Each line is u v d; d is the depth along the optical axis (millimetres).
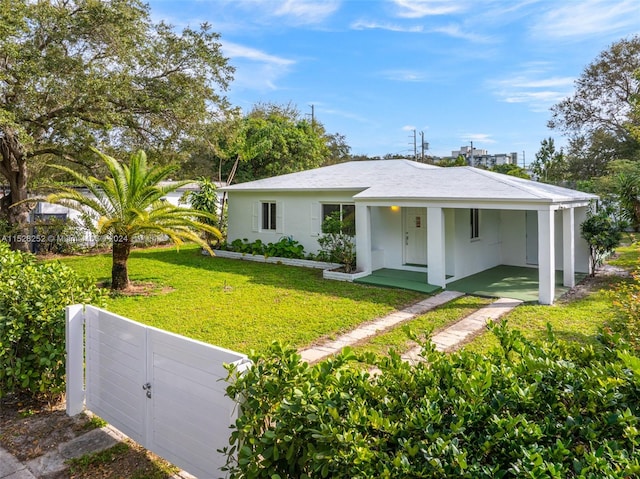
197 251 19344
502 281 12141
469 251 13023
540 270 9602
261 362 2803
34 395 5035
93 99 13547
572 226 11320
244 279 12812
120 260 11281
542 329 7754
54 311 4754
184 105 15734
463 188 11391
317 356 6637
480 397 2172
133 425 4004
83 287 5305
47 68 12578
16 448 4098
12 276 5305
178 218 11773
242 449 2469
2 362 4746
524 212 14461
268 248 16406
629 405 2178
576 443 2023
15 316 4754
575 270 13562
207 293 10930
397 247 13953
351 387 2543
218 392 3109
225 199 22516
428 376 2523
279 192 16656
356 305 9625
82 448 4098
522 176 34625
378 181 14406
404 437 2064
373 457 1917
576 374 2459
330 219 14109
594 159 32750
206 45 16141
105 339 4359
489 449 1889
